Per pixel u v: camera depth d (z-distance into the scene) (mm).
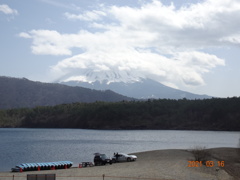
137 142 139500
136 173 47875
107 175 46469
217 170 51875
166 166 54875
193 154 72062
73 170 53938
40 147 115625
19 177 47250
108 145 123500
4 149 107812
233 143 129375
